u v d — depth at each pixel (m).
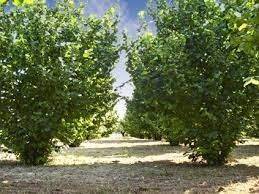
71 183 11.04
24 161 16.56
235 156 19.19
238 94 14.60
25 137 16.31
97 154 22.19
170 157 19.69
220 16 14.61
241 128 15.12
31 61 16.00
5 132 16.48
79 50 16.58
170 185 10.67
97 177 12.22
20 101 16.25
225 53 14.18
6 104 16.22
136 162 17.03
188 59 14.67
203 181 11.30
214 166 15.17
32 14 16.30
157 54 14.83
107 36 17.02
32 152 16.45
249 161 16.91
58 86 15.84
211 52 14.32
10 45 15.89
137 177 12.23
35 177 12.24
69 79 16.20
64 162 17.56
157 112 15.70
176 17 15.55
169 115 15.55
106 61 16.61
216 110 14.75
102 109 17.44
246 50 5.40
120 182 11.22
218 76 13.84
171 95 14.48
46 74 15.48
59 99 15.98
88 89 16.34
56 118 16.03
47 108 16.08
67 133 17.08
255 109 15.02
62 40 16.52
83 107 16.66
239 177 11.98
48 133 16.20
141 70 15.12
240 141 15.56
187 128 15.37
